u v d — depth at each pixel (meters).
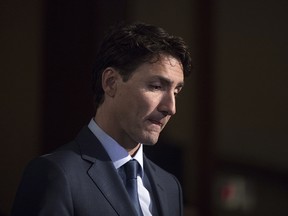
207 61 10.61
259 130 11.52
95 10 8.38
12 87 8.70
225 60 11.03
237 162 11.24
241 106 11.31
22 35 8.69
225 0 10.92
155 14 9.66
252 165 11.38
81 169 3.73
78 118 8.50
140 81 3.67
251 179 11.28
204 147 10.55
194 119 10.55
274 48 11.80
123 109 3.76
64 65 8.52
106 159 3.88
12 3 8.66
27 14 8.66
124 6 8.62
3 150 8.70
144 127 3.72
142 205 3.99
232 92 11.16
